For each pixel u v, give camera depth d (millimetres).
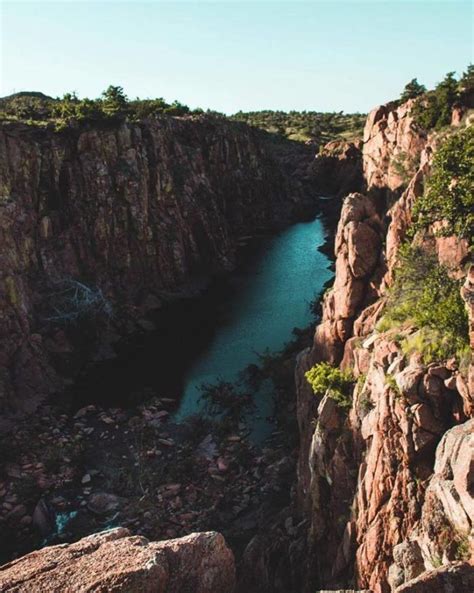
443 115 54281
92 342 51781
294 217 111062
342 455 21719
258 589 22797
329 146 134375
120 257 61562
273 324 57969
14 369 43625
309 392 28594
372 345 23844
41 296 51469
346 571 19891
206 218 76562
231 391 43906
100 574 10461
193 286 69125
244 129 111000
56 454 36031
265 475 32906
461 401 17375
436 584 12055
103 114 64562
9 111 66812
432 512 14938
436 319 19438
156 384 46312
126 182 62469
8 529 29828
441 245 24953
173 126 83250
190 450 36750
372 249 29484
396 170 57844
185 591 10867
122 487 33188
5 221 49062
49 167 56844
